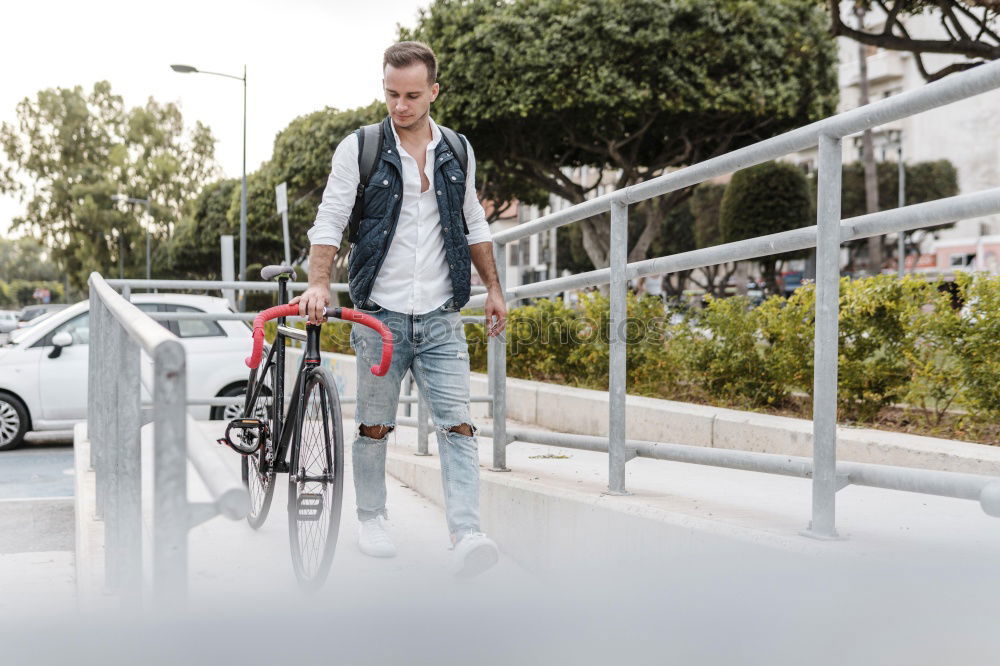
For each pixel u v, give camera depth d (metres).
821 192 2.61
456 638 2.41
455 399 3.39
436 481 4.76
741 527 2.63
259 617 2.15
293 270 4.05
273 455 3.80
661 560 2.83
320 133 30.27
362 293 3.37
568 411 7.24
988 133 34.88
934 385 5.11
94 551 3.58
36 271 145.88
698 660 2.51
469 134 20.89
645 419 6.29
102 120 75.25
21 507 6.04
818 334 2.61
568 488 3.65
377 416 3.53
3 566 4.19
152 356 1.40
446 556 3.68
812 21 19.25
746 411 5.88
